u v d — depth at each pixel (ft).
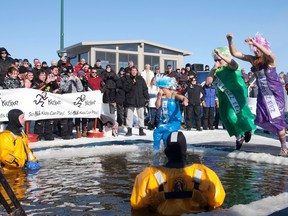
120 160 21.24
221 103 24.41
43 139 34.55
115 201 12.47
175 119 23.15
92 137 37.14
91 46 58.03
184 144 11.16
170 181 10.91
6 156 18.24
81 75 38.14
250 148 25.49
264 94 21.66
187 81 46.78
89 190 14.07
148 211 11.23
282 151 21.63
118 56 60.03
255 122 22.43
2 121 31.99
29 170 18.39
